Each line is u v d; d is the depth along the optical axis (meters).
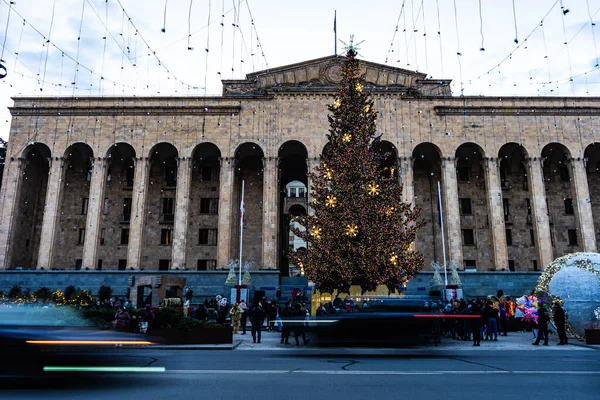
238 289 33.25
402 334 16.00
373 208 24.30
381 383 8.94
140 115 44.12
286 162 50.41
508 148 45.47
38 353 7.93
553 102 44.25
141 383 8.71
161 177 47.69
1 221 41.44
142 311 17.81
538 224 41.69
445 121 43.91
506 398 7.59
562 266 21.36
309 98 44.31
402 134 43.41
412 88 45.22
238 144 43.47
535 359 13.24
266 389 8.24
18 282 39.75
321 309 18.84
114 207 46.81
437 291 36.00
